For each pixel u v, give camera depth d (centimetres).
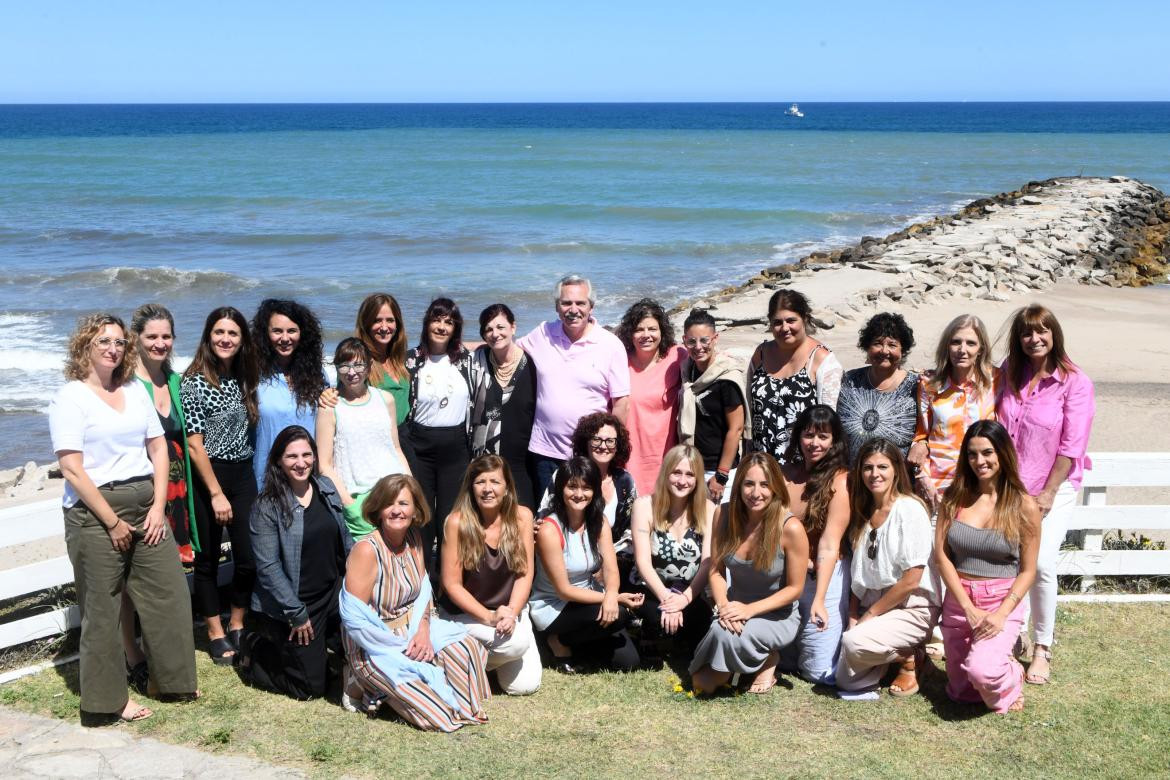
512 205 4034
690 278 2531
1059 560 647
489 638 523
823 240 3203
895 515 523
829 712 515
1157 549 712
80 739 479
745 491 523
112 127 13675
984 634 507
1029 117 17512
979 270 2227
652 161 6444
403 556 518
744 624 521
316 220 3703
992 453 509
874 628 518
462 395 612
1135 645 585
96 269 2556
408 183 5056
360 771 453
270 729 493
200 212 3962
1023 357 558
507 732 493
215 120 17262
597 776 451
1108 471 633
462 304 2222
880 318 579
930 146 8450
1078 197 3662
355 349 561
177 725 496
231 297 2298
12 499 1060
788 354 611
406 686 492
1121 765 461
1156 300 2164
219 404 549
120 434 480
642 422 632
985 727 498
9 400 1511
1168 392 1398
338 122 16075
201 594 564
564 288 603
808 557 545
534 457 632
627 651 564
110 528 474
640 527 564
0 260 2802
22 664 557
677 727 499
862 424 580
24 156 7094
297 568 518
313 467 532
